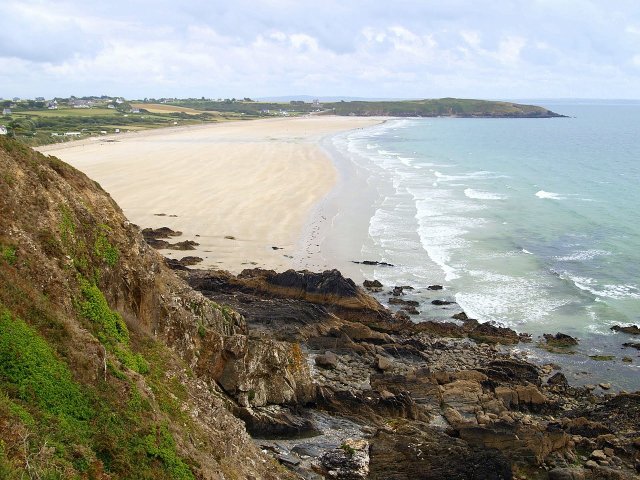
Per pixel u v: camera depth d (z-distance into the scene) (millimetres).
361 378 35906
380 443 27953
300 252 57531
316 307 42656
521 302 48375
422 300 48312
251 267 52781
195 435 20422
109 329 21141
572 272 54688
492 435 28812
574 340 42188
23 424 14727
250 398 29141
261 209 72188
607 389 36469
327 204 76250
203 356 28438
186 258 53344
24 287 18531
